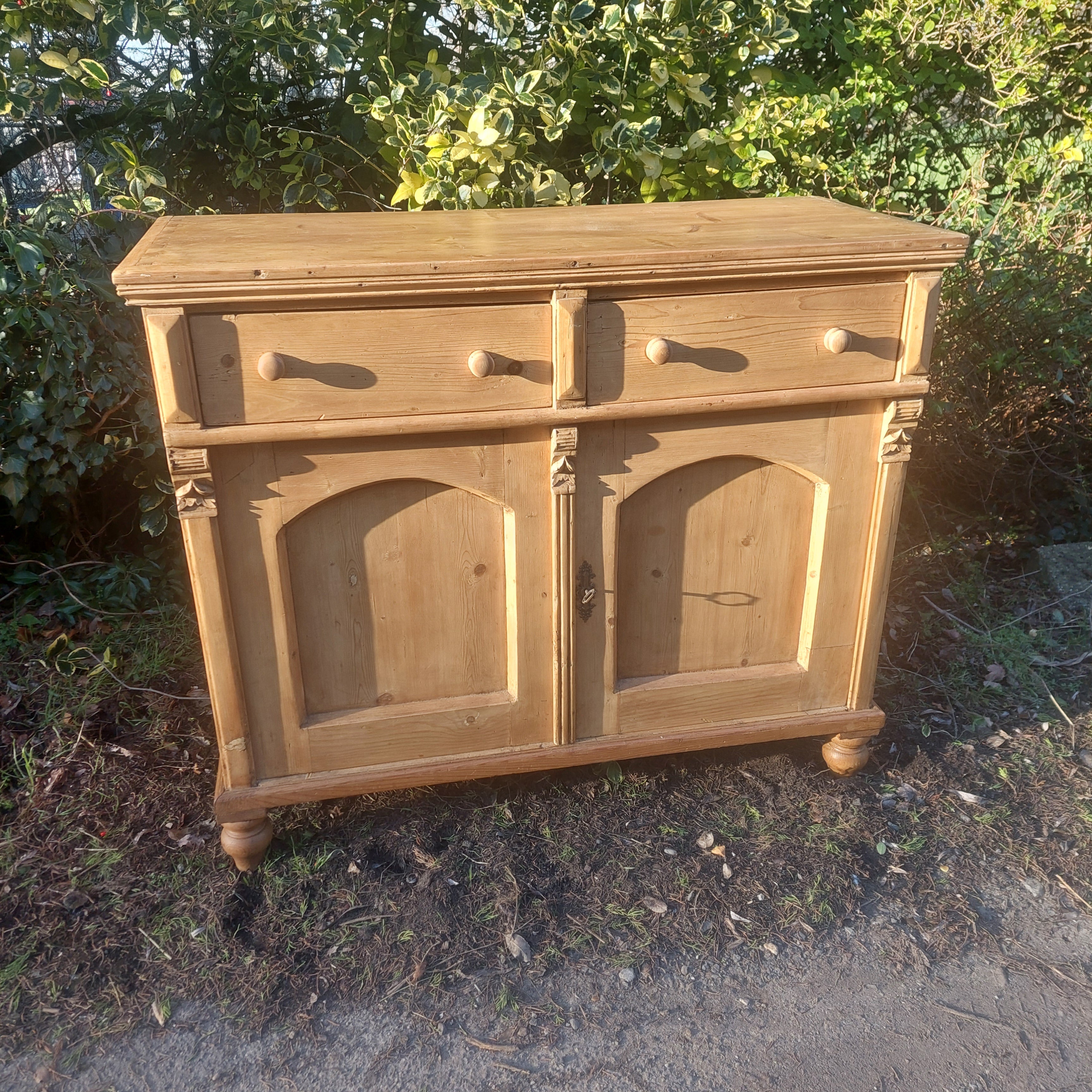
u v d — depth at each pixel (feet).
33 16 8.46
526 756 7.32
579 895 7.04
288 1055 5.93
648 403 6.39
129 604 10.28
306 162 9.95
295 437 5.98
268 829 7.14
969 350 11.27
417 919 6.80
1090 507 12.08
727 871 7.23
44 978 6.35
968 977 6.44
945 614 10.55
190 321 5.66
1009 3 10.48
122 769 8.16
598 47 9.86
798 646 7.66
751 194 10.56
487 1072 5.83
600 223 7.39
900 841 7.55
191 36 9.20
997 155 11.89
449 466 6.40
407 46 9.88
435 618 6.93
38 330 9.18
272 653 6.65
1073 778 8.20
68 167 10.02
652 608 7.25
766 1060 5.89
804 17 10.68
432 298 5.89
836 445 6.91
